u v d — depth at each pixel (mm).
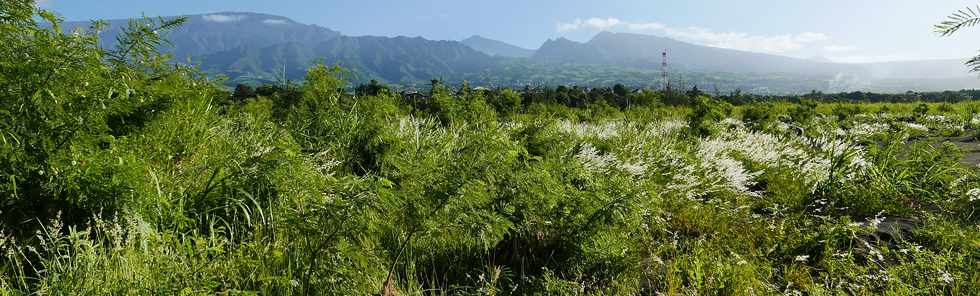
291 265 2955
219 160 3867
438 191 2943
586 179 4430
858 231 4402
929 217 4770
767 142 10930
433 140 6383
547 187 3670
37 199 2914
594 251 3549
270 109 7039
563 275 3396
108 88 3146
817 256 3992
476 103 9109
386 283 2975
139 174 2945
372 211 2889
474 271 3459
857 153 7160
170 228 3131
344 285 2797
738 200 5883
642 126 13352
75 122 2922
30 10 2875
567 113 18875
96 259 2527
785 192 6383
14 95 2750
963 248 3982
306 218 3014
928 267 3518
